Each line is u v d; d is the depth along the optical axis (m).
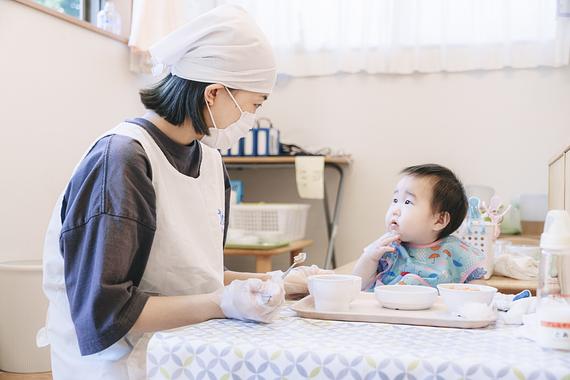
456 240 1.67
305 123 3.61
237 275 1.37
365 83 3.53
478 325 0.86
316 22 3.55
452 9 3.38
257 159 3.25
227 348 0.76
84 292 0.96
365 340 0.78
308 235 3.64
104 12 3.05
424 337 0.81
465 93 3.40
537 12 3.25
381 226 3.52
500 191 3.36
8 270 2.15
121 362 1.05
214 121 1.21
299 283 1.21
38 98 2.50
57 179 2.62
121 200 0.98
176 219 1.13
